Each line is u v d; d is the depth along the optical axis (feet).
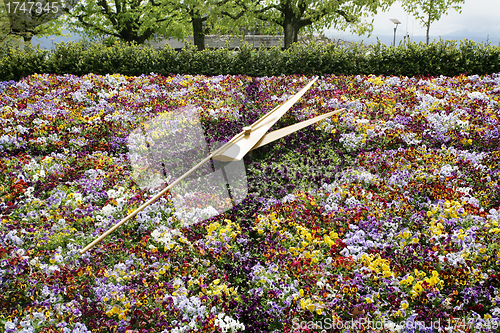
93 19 68.59
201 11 58.13
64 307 9.91
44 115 22.54
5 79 34.65
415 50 35.14
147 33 71.20
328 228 13.51
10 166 17.11
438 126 21.40
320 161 18.43
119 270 11.21
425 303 10.46
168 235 12.46
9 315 9.88
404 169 17.13
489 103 25.73
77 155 18.56
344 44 36.91
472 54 34.71
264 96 28.02
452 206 14.23
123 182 15.85
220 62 35.91
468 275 11.16
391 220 13.56
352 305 10.19
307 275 11.23
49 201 14.51
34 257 11.76
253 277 11.27
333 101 24.95
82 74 35.27
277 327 10.19
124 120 22.62
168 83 30.81
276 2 58.39
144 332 9.38
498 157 18.29
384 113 24.47
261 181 16.51
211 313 10.07
